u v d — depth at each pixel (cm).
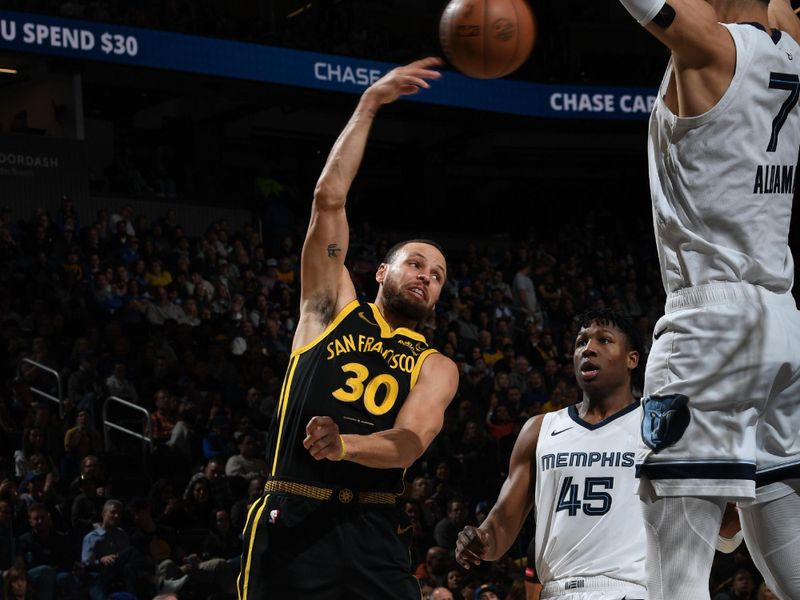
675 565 215
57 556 867
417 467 1173
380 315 323
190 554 932
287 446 304
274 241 1750
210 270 1480
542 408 1320
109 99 1922
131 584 841
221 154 2067
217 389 1238
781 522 220
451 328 1504
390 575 298
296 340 321
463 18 327
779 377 215
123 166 1789
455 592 844
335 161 328
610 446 349
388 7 2053
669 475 215
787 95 218
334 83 1736
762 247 216
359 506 297
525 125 1939
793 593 222
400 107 1803
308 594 290
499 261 1886
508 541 363
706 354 214
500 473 1177
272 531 294
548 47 1994
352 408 305
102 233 1446
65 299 1304
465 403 1266
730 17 229
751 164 214
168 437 1114
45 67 1622
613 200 2356
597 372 356
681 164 219
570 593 343
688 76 213
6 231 1361
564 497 351
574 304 1767
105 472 984
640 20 207
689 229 219
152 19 1625
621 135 2222
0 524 835
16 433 1071
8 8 1481
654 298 1892
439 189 2166
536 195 2405
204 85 1708
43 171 1638
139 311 1310
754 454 214
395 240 1988
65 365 1214
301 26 1892
